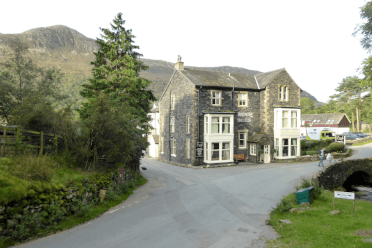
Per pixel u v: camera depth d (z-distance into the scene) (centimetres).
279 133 3088
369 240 745
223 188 1709
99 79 2289
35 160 1011
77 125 1344
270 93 3147
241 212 1173
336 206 1256
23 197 813
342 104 8000
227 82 3162
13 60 2019
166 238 854
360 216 1062
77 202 1055
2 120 1792
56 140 1253
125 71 2316
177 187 1784
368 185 2716
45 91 2008
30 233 820
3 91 1769
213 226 980
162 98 3900
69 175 1130
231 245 800
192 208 1240
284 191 1564
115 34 2452
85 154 1317
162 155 3909
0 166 909
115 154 1419
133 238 851
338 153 3044
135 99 2298
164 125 3819
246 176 2125
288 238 841
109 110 1363
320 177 2012
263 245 796
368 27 1736
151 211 1188
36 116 1204
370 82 2502
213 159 2942
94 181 1232
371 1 1681
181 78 3219
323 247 739
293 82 3284
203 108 2959
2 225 744
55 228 895
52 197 931
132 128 1518
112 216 1106
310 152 3334
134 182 1855
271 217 1090
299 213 1115
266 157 3041
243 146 3177
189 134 3020
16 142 1037
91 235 872
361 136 5234
